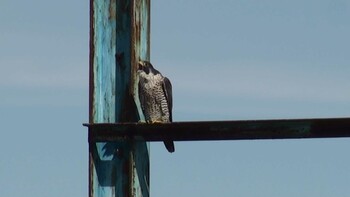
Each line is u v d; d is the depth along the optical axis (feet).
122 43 52.70
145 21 53.52
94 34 52.29
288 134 48.78
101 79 52.24
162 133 50.47
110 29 52.65
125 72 52.54
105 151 51.65
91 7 52.37
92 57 52.11
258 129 49.11
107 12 52.70
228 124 49.55
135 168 51.78
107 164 51.62
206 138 49.85
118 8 52.80
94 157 51.29
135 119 52.85
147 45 53.67
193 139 49.96
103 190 51.49
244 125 49.29
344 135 48.16
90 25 52.29
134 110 52.70
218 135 49.75
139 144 52.34
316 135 48.39
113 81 52.44
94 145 51.29
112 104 52.34
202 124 49.83
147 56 53.67
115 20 52.75
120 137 50.75
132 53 52.37
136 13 52.80
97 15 52.47
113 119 52.29
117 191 51.65
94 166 51.34
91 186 51.29
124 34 52.75
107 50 52.47
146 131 50.57
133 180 51.52
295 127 48.65
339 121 48.16
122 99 52.47
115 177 51.70
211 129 49.75
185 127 50.01
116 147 51.83
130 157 51.60
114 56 52.54
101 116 52.03
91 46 52.21
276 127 48.96
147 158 52.80
